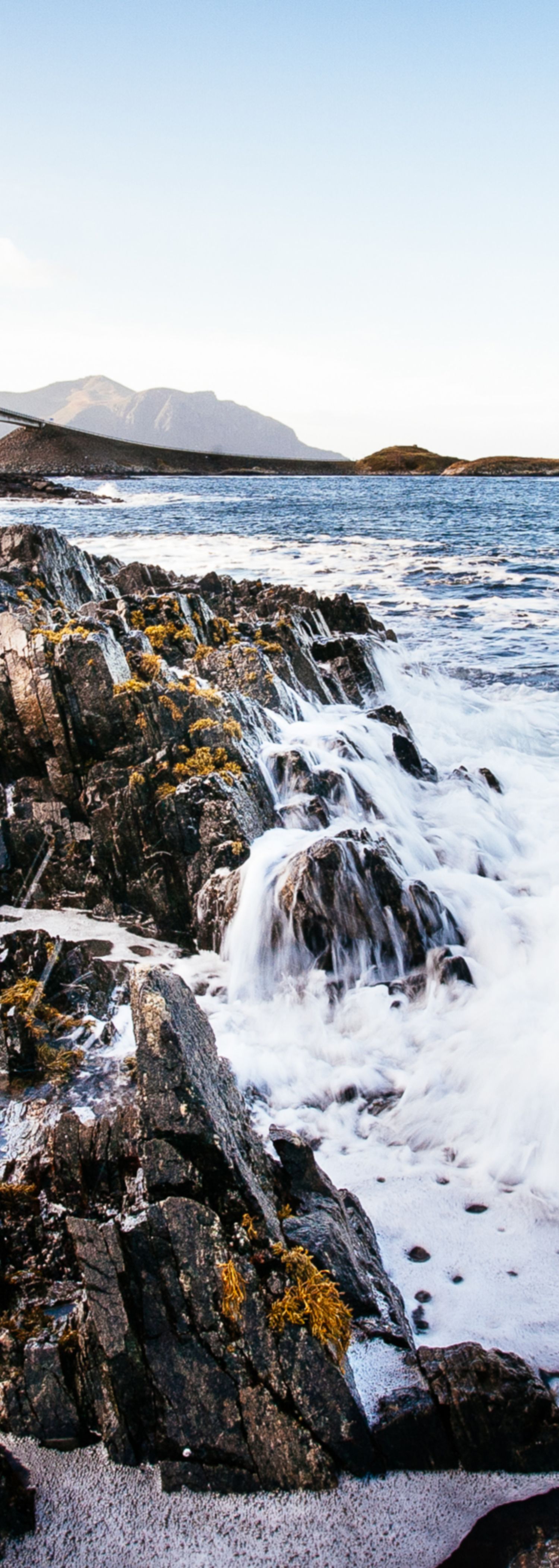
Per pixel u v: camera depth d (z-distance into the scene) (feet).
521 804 49.06
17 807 40.40
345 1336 16.15
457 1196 22.97
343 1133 25.67
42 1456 15.65
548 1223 21.93
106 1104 22.58
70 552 65.00
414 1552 14.24
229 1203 17.39
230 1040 29.99
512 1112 25.67
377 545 179.22
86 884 38.24
